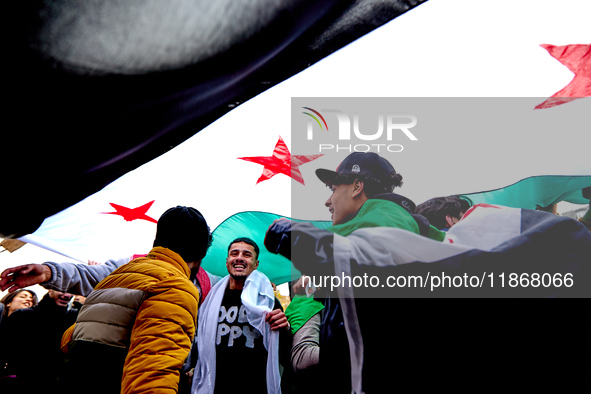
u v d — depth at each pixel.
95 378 0.99
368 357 1.10
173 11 0.80
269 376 1.77
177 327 0.98
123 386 0.92
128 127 0.83
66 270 1.85
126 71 0.79
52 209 0.81
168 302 1.00
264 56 0.91
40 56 0.72
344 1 0.91
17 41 0.70
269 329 1.84
